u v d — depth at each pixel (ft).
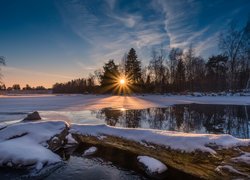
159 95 140.77
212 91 135.54
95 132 21.63
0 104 66.33
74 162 17.08
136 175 14.79
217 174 11.98
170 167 14.64
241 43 110.22
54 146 19.15
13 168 14.97
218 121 36.60
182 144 14.66
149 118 40.16
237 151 12.35
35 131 19.39
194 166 13.29
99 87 189.98
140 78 176.55
